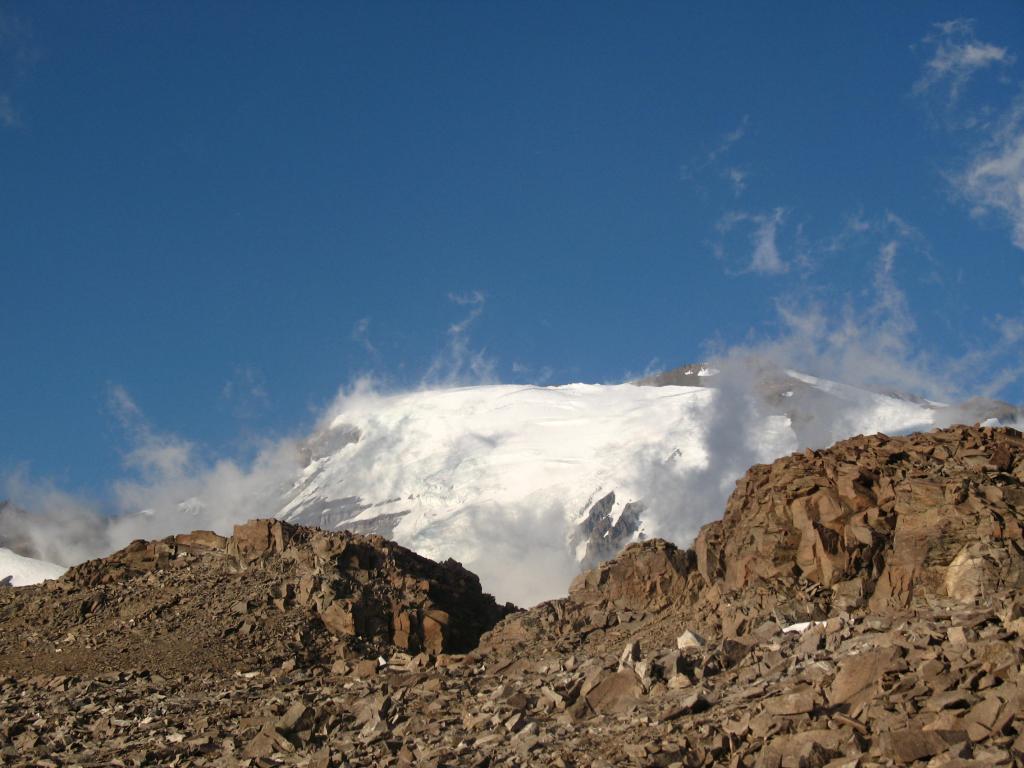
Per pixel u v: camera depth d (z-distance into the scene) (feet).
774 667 181.57
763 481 249.34
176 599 298.35
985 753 130.52
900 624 184.55
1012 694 137.90
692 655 201.57
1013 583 192.65
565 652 241.35
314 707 198.18
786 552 228.43
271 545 317.63
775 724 151.12
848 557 217.97
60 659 270.67
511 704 190.80
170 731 202.28
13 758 191.52
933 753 133.69
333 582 293.84
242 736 195.52
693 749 153.48
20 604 311.06
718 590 236.02
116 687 243.19
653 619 249.34
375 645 281.95
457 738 178.91
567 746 167.02
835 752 140.46
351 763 170.71
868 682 156.56
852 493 225.97
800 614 210.79
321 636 280.10
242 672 257.34
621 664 198.49
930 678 151.12
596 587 269.44
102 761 186.70
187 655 265.34
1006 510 206.59
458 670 238.48
